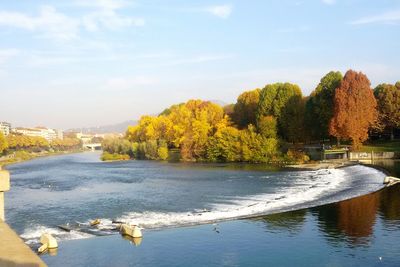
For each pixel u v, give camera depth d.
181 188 91.38
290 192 79.38
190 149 181.12
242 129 175.62
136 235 48.16
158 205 70.81
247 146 153.00
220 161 166.62
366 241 44.25
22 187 101.50
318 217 55.72
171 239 47.22
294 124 148.38
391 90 138.88
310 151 143.25
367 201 65.19
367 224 51.00
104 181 111.56
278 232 48.84
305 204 65.62
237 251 42.28
